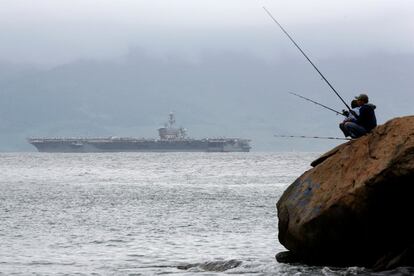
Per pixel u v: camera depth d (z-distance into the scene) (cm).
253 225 7225
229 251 5197
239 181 17712
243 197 11662
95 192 13375
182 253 5125
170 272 4091
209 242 5800
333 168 3641
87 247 5547
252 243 5681
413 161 3288
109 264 4559
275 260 4291
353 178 3484
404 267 3388
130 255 5047
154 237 6216
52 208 9644
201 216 8338
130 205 10169
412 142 3344
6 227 7150
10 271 4262
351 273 3409
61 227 7162
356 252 3562
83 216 8444
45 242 5897
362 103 3906
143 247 5519
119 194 12744
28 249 5425
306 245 3631
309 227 3553
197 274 3919
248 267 3962
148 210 9275
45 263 4634
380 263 3491
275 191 13338
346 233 3491
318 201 3566
